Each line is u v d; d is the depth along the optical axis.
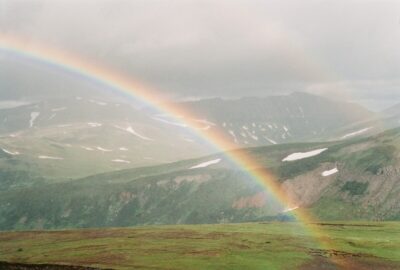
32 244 141.38
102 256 115.88
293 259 107.44
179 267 101.38
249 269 99.50
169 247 124.44
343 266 101.62
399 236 136.75
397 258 107.31
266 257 109.75
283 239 133.25
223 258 109.19
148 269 100.19
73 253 121.94
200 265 102.88
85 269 101.62
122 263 106.88
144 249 122.81
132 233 153.12
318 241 128.88
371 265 102.00
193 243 129.50
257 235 141.25
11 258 119.94
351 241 127.25
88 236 150.88
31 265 108.62
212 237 139.00
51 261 112.56
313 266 101.75
